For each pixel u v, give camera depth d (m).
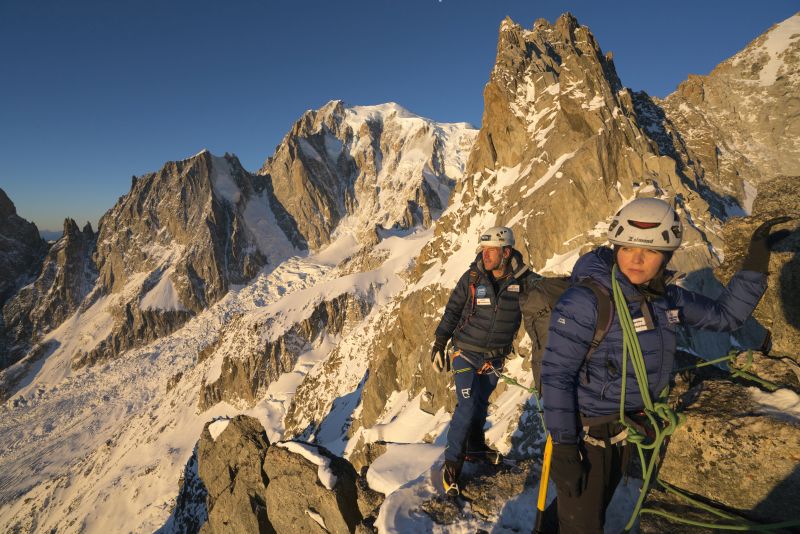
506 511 4.49
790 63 91.62
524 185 52.03
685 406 3.73
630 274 2.77
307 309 177.50
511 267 4.63
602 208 40.44
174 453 124.81
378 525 4.66
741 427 3.20
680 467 3.52
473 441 5.21
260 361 157.12
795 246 4.23
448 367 5.01
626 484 3.98
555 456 2.71
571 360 2.76
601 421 2.88
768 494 3.02
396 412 54.53
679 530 3.27
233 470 10.34
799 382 3.61
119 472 122.69
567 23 79.31
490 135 67.75
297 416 102.62
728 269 5.20
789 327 4.16
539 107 61.84
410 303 59.72
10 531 116.94
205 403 149.88
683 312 3.02
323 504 7.15
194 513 16.69
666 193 39.72
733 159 81.19
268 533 9.12
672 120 86.75
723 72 97.56
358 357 96.31
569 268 36.25
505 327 4.62
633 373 2.80
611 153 42.84
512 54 70.31
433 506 4.72
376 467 6.98
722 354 20.56
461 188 71.06
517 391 25.58
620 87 82.00
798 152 81.50
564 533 2.98
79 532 102.75
